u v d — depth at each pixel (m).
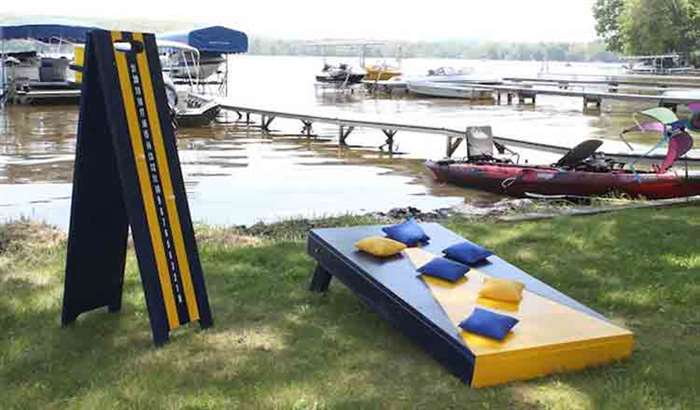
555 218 6.73
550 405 2.94
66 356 3.45
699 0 42.72
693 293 4.40
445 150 15.47
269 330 3.79
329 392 3.07
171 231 3.62
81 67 3.81
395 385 3.14
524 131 19.11
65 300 3.79
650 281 4.68
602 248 5.55
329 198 10.36
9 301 4.18
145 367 3.31
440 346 3.19
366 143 16.56
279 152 14.97
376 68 39.78
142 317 3.95
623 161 11.68
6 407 2.93
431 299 3.43
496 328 3.14
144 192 3.47
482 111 26.61
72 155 13.67
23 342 3.59
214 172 12.28
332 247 4.08
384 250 3.91
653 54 51.72
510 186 10.53
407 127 15.59
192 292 3.73
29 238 6.01
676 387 3.12
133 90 3.40
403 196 10.59
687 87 31.61
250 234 6.53
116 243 3.88
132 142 3.41
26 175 11.57
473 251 4.01
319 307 4.14
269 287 4.49
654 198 9.46
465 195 10.76
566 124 21.84
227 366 3.34
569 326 3.32
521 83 35.53
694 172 10.07
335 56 49.44
